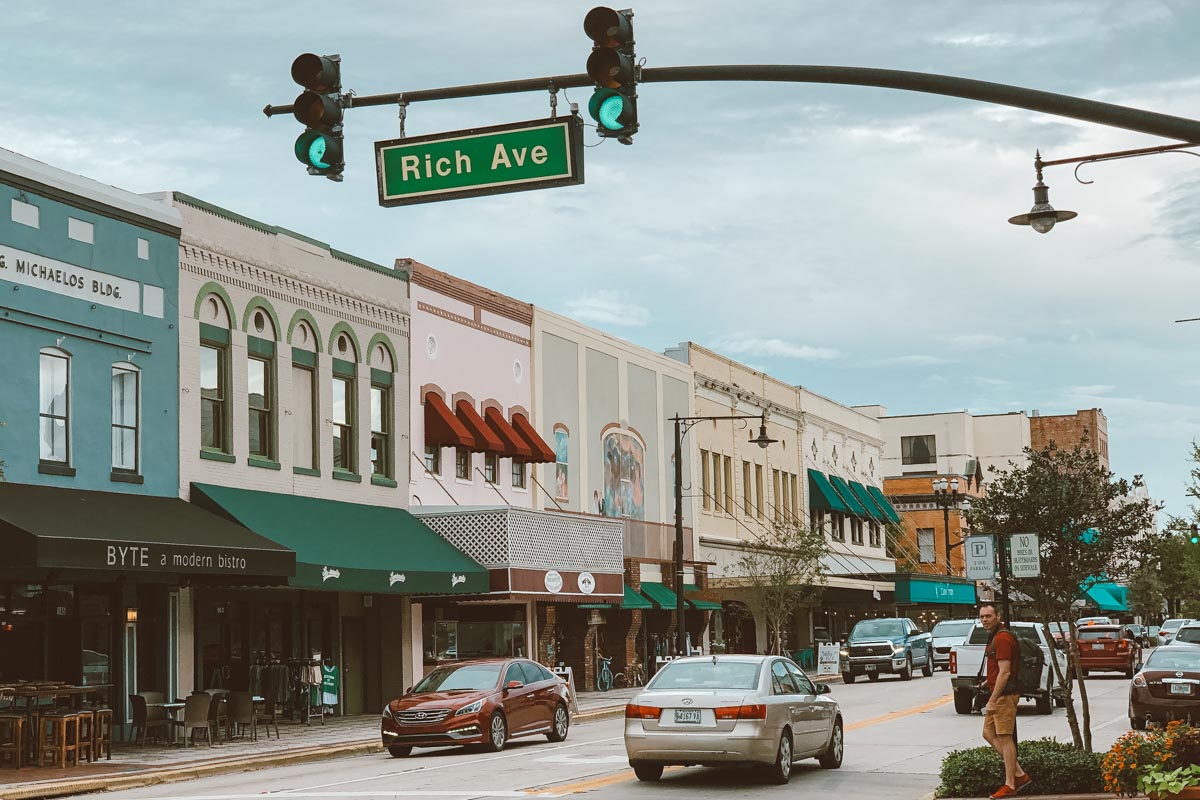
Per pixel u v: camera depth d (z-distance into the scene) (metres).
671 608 47.69
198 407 29.53
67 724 23.69
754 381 60.81
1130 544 20.09
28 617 25.38
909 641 50.03
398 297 36.88
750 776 19.81
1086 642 48.69
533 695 26.50
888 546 79.25
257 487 31.02
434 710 24.64
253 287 31.45
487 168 12.19
